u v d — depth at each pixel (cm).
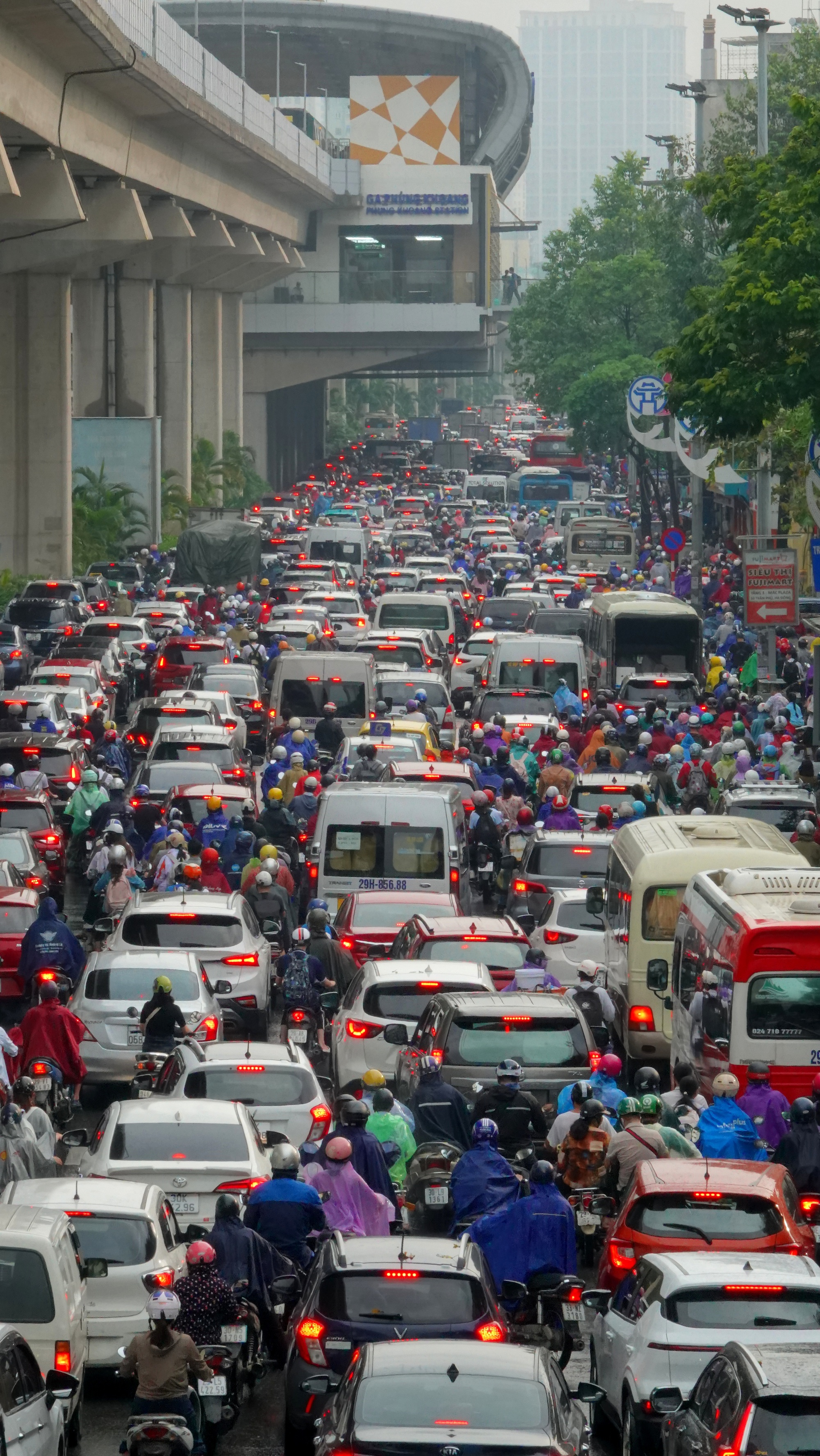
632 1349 2881
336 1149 3625
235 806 7794
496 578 18488
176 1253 3475
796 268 7888
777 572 10769
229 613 14988
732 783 8338
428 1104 4209
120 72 17150
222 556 17600
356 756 8600
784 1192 3272
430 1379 2348
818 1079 4309
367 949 6134
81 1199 3388
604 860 6869
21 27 14738
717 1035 4866
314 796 7831
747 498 15550
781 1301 2828
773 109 19700
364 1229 3619
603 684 12512
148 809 7606
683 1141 3906
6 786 8538
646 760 9019
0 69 14525
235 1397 3197
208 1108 3944
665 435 17762
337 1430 2303
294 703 9806
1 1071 4584
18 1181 3619
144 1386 2814
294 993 5503
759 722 9512
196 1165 3762
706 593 17188
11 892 6288
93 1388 3428
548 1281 3344
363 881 6662
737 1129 4119
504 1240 3362
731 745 8638
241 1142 3856
